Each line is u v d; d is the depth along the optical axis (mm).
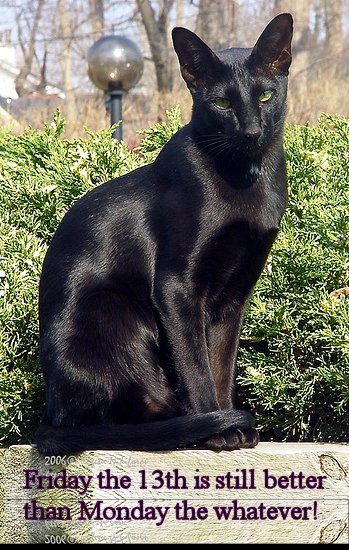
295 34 16703
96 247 3404
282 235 3914
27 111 13641
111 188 3516
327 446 3293
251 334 3816
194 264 3277
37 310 3844
